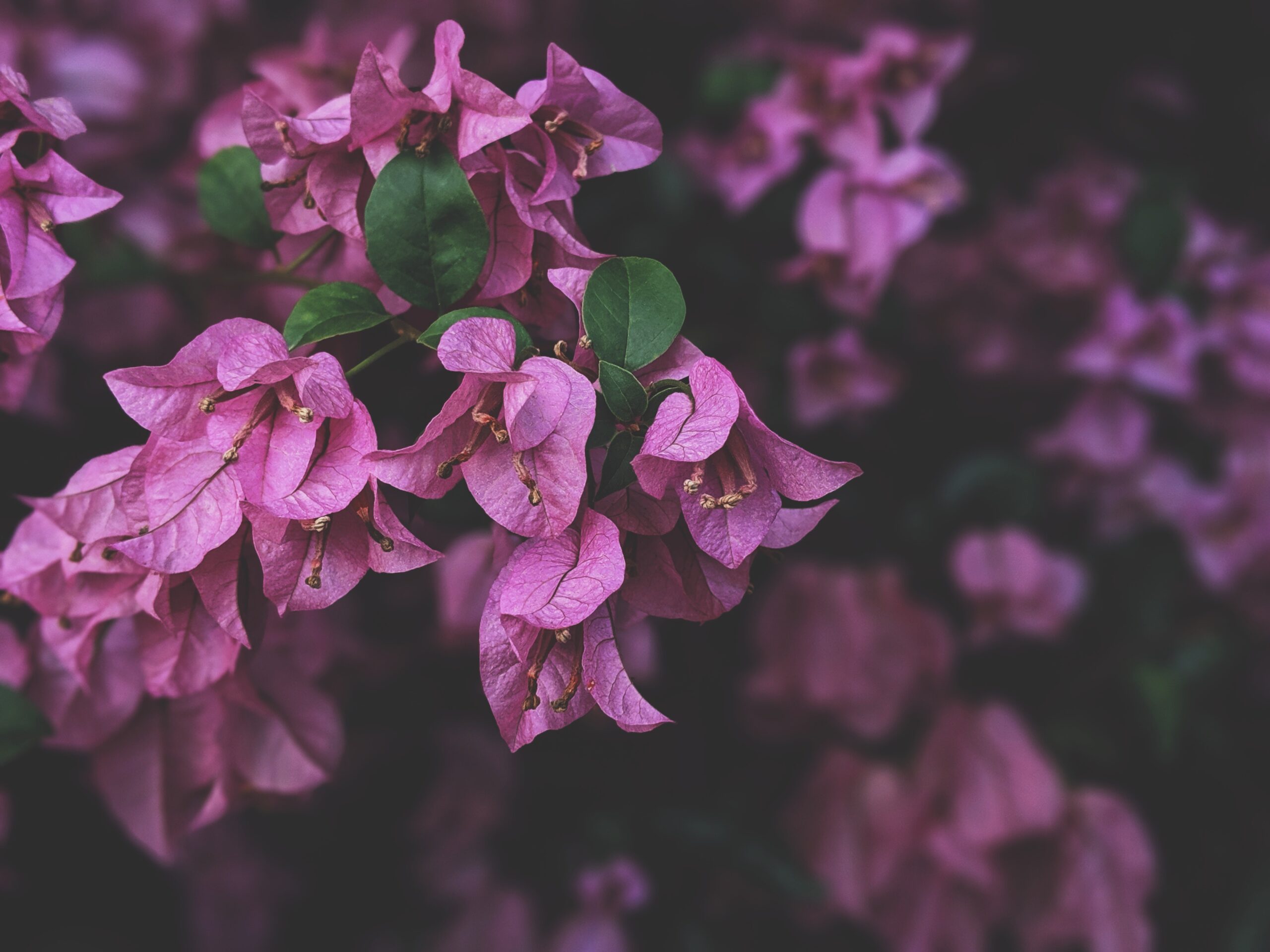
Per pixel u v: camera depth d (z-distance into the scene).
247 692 0.48
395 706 0.80
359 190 0.44
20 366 0.47
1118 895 0.78
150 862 0.79
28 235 0.43
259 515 0.40
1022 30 0.87
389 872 0.86
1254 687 0.87
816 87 0.70
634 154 0.45
